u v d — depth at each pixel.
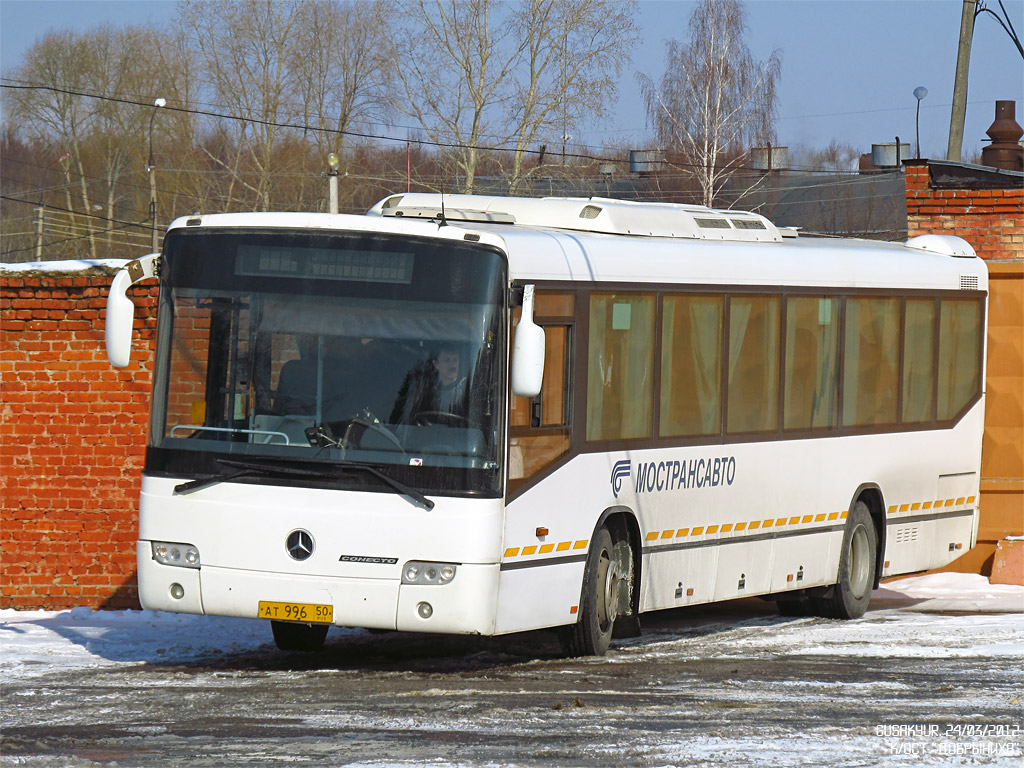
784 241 28.30
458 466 19.94
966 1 56.09
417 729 16.88
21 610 29.48
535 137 99.88
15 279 29.27
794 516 27.28
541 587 21.28
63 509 29.55
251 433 20.33
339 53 118.88
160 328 20.86
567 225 24.31
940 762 15.66
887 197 96.81
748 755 15.77
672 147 105.75
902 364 30.03
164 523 20.50
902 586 33.88
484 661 22.56
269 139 121.00
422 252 20.34
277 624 23.36
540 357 19.94
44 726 16.94
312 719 17.41
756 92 105.62
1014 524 35.03
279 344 20.41
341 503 19.97
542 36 99.06
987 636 26.09
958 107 56.19
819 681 20.86
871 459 29.22
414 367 20.17
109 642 24.28
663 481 24.09
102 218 123.81
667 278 24.19
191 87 130.88
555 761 15.30
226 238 20.77
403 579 19.88
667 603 24.39
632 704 18.73
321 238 20.53
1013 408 35.03
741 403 25.91
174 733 16.56
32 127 139.00
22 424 29.50
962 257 32.25
